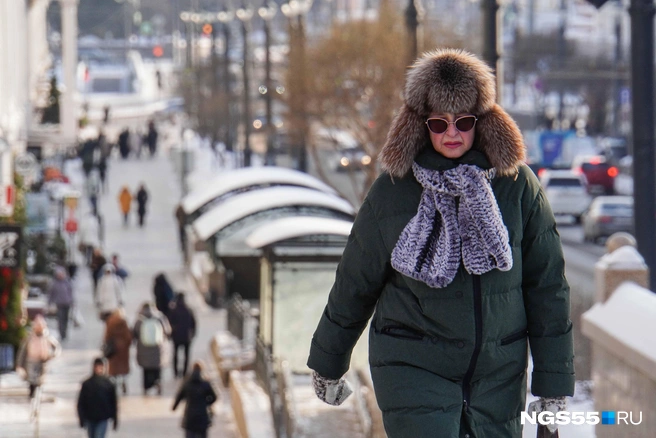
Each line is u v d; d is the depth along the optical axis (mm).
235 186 99312
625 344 22219
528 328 12477
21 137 118000
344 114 110625
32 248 90312
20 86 129625
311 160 155375
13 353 61312
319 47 112812
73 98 149375
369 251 12398
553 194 128250
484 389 12219
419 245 12023
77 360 67375
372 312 12891
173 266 110562
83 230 127250
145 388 58625
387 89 104875
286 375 43531
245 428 45281
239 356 61344
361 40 107562
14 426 48688
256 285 89125
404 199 12273
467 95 12164
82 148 190000
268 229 56281
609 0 38906
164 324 63906
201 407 44406
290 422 39062
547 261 12336
